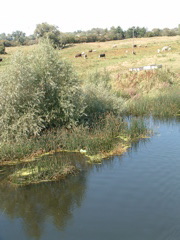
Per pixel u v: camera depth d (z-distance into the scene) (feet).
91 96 59.57
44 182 35.60
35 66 50.62
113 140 48.67
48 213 29.01
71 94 50.52
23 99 47.73
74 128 49.55
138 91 82.02
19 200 31.68
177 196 30.25
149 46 216.74
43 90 49.70
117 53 189.98
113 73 102.83
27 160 42.47
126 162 40.04
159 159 40.24
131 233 24.98
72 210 29.04
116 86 86.22
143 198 30.30
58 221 27.50
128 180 34.47
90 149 44.55
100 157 42.52
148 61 134.10
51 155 43.98
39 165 38.24
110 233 25.14
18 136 45.47
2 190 33.94
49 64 50.70
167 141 47.75
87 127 50.96
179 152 42.50
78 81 53.21
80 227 26.25
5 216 28.78
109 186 33.32
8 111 45.85
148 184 33.14
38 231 26.16
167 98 70.85
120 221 26.71
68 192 32.83
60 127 50.16
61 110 50.65
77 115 50.80
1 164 41.50
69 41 276.00
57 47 55.31
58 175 36.91
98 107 58.80
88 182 34.68
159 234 24.67
